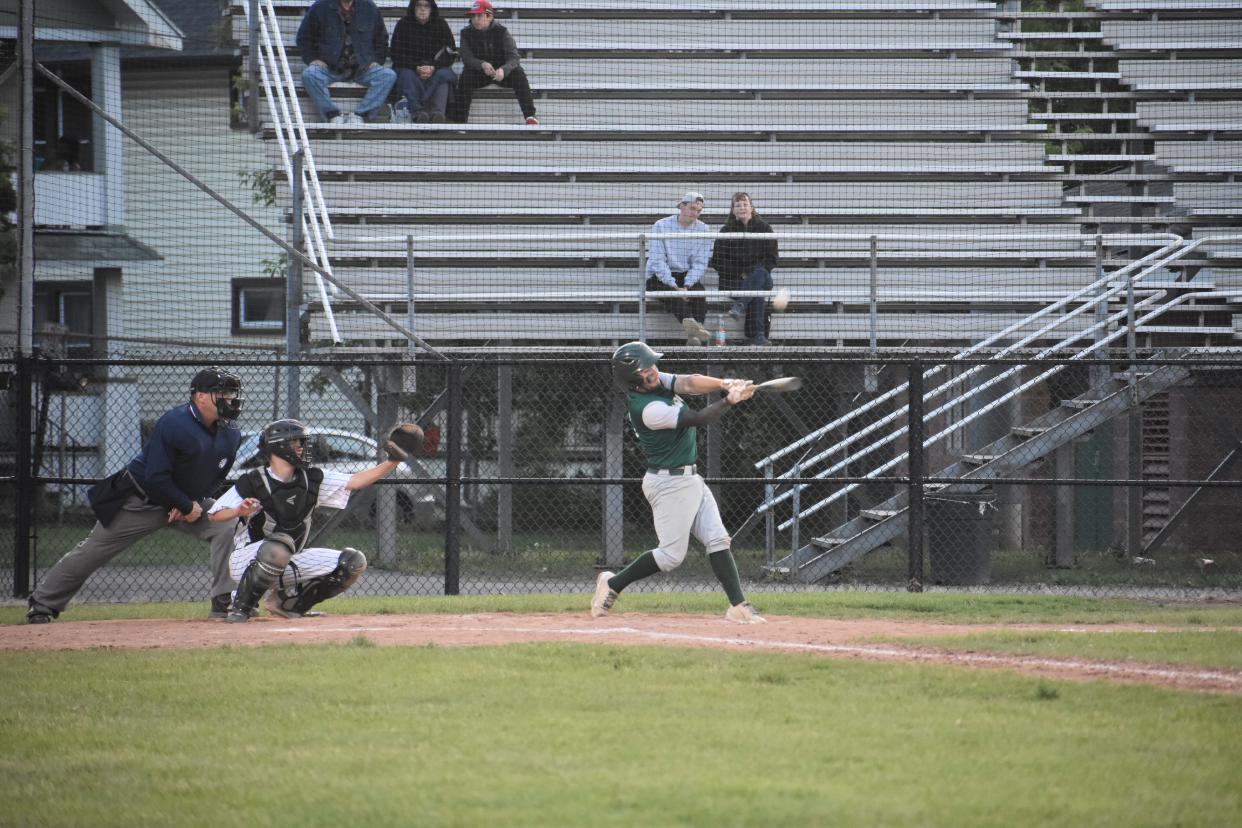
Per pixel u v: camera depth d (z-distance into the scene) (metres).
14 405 54.25
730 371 67.94
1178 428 74.00
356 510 64.94
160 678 29.67
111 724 25.47
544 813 19.30
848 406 70.44
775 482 50.78
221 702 27.19
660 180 73.94
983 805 19.56
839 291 70.06
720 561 38.81
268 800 20.30
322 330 66.81
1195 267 73.56
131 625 39.28
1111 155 78.75
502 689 28.05
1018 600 45.91
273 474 39.38
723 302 68.44
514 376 74.56
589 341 68.62
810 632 36.81
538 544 72.88
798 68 77.56
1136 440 67.31
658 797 20.05
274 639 35.81
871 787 20.58
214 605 40.84
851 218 73.38
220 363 49.22
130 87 101.19
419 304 69.00
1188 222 75.25
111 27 91.81
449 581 50.50
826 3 78.94
